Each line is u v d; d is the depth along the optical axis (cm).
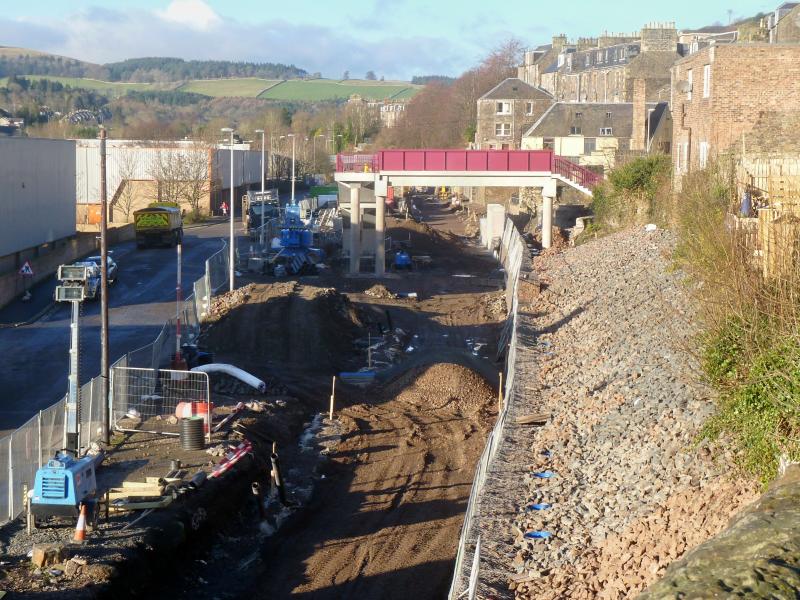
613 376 2642
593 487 1931
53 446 2481
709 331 2005
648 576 1398
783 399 1577
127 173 9775
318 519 2472
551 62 14612
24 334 4338
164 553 2072
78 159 9750
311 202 10481
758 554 1079
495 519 1845
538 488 1992
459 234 9075
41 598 1761
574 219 7512
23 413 3130
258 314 4422
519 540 1744
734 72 4509
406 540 2322
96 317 4734
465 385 3619
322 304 4588
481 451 2981
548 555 1670
